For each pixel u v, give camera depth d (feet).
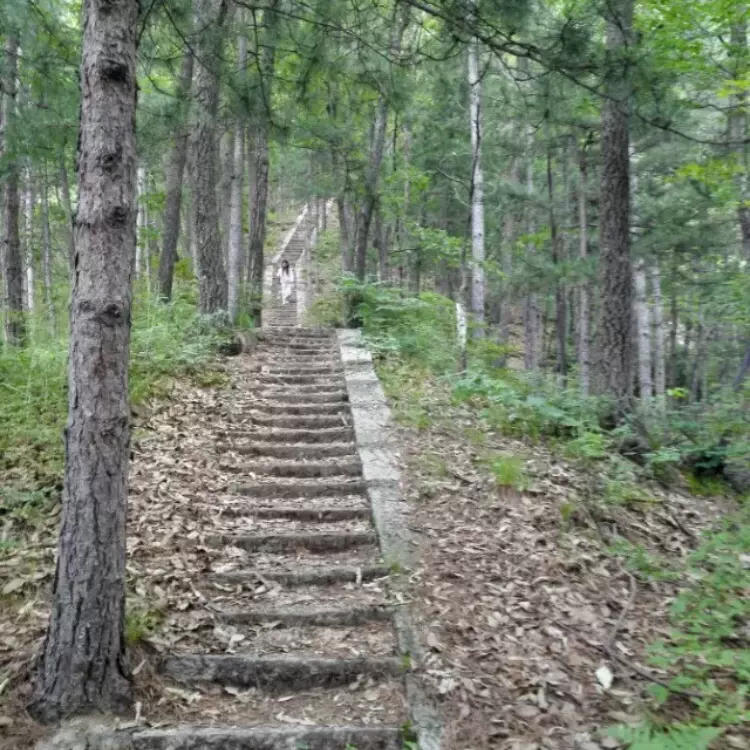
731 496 23.63
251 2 20.04
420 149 58.65
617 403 25.82
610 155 25.86
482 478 20.71
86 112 11.21
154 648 12.82
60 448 19.92
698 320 56.44
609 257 26.08
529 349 60.70
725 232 47.55
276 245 96.73
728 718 10.98
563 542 17.44
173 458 21.47
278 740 11.00
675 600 14.99
